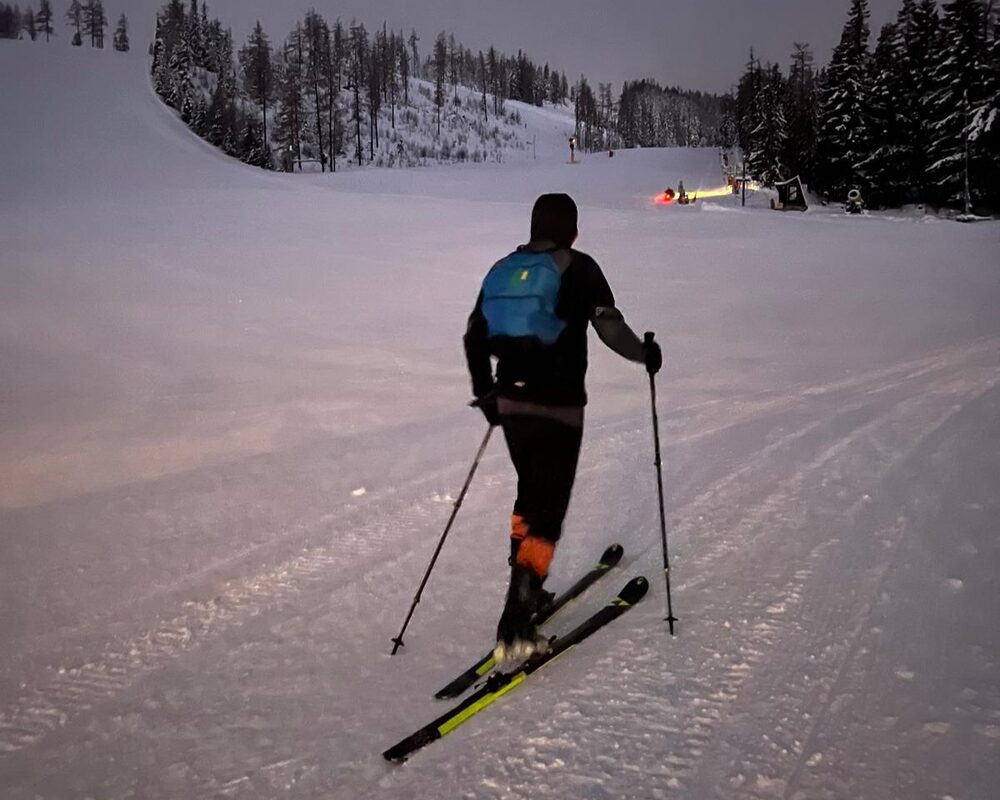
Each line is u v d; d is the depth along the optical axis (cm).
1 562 435
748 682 269
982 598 308
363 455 638
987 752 222
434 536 446
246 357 1095
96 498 548
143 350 1130
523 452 300
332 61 12244
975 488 424
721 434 615
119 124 5628
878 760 224
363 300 1570
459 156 12244
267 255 2098
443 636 326
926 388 730
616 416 725
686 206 4825
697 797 217
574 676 283
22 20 16650
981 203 4375
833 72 5000
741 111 8481
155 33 9331
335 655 316
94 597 385
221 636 338
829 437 567
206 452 664
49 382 941
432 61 17638
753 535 397
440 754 245
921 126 4638
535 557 288
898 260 2028
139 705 287
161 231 2467
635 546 401
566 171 7688
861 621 301
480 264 2036
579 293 297
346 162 10344
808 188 5597
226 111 8094
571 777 229
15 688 302
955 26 4269
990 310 1341
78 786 242
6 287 1548
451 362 1063
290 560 421
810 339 1164
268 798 231
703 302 1526
